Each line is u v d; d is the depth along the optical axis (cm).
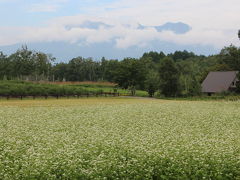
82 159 1480
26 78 12462
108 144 1770
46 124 2811
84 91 8656
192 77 9569
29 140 2002
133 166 1412
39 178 1310
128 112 3828
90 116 3428
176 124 2869
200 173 1352
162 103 5647
